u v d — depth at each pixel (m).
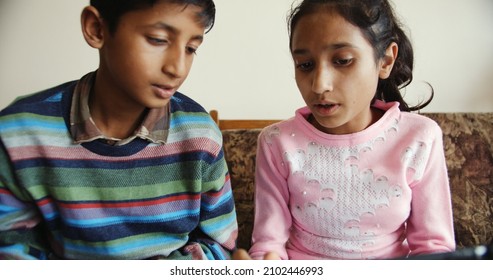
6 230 0.55
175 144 0.60
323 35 0.58
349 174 0.70
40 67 1.51
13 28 1.47
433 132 0.70
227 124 1.15
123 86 0.51
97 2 0.50
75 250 0.58
